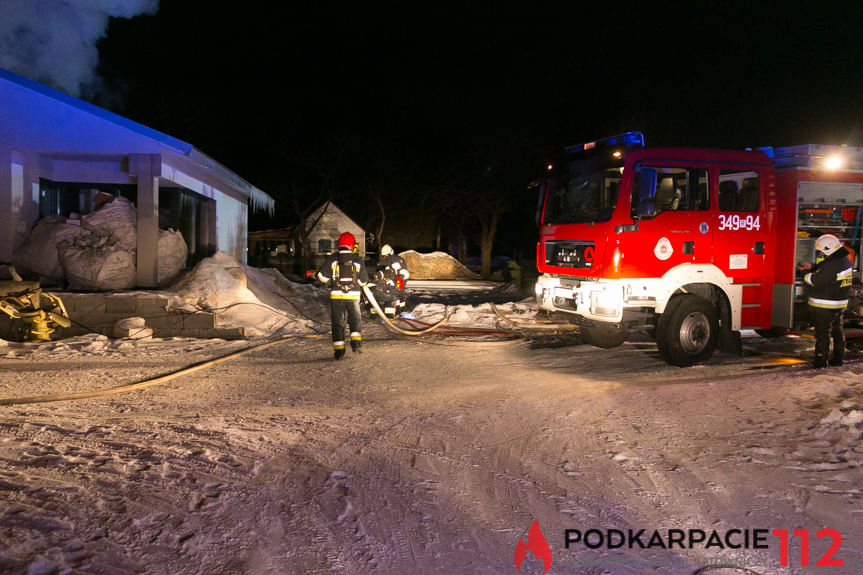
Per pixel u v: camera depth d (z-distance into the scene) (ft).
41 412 18.80
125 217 41.27
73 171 44.32
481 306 47.06
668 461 15.64
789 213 29.78
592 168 28.94
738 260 29.25
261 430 17.44
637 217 26.89
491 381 25.05
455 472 14.83
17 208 39.91
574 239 29.22
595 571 10.41
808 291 30.96
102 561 9.70
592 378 25.71
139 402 20.57
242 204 67.21
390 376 25.94
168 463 14.16
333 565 10.25
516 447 16.75
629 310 27.04
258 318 40.22
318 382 24.57
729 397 21.89
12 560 9.32
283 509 12.26
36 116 39.14
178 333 36.11
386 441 16.99
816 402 20.97
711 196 28.48
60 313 35.42
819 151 29.86
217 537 10.89
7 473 12.94
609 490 13.84
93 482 12.73
